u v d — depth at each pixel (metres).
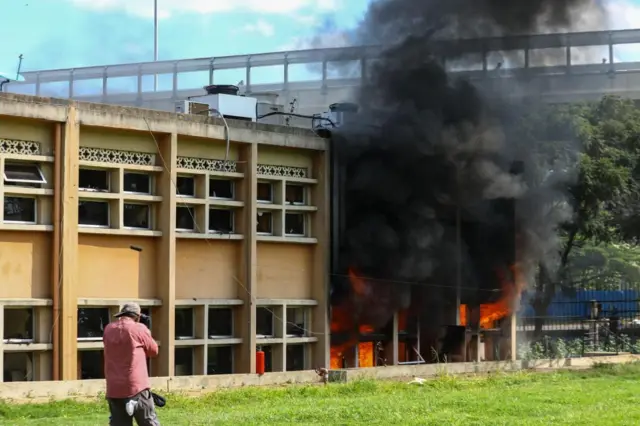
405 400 17.22
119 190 21.56
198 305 22.91
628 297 46.84
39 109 20.00
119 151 21.67
